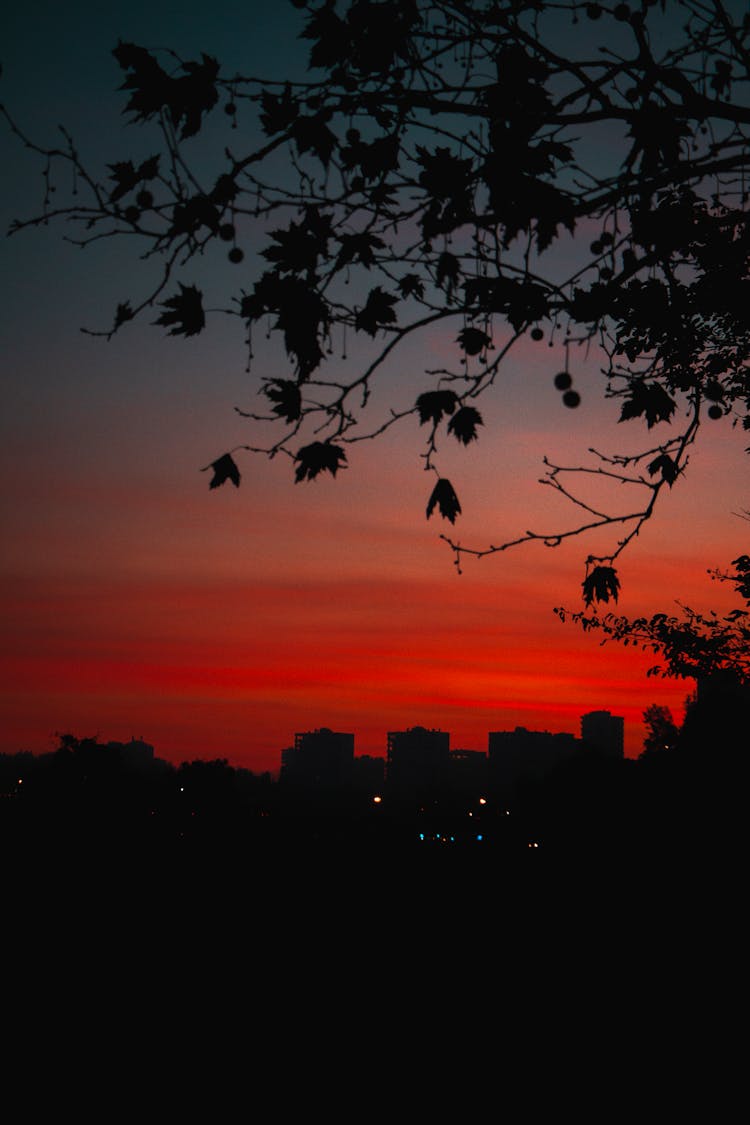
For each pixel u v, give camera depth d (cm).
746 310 470
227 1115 920
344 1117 897
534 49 407
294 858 2727
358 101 402
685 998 1242
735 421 692
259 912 1914
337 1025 1192
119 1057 1081
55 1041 1150
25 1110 934
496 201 399
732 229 467
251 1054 1103
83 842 2884
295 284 371
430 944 1622
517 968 1445
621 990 1301
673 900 1630
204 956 1591
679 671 1143
